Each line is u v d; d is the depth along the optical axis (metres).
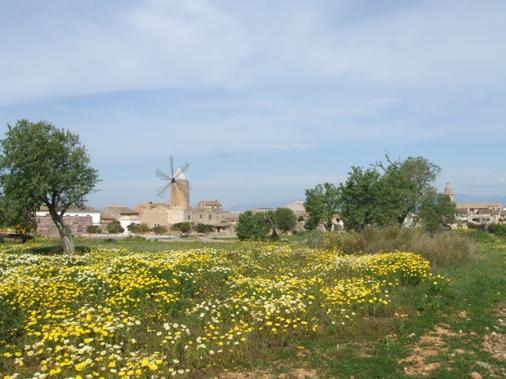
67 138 30.88
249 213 55.22
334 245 26.62
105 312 9.86
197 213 116.94
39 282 12.72
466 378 7.97
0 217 29.30
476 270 20.70
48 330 8.77
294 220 84.25
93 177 31.45
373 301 11.88
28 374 7.57
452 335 10.52
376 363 8.61
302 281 13.34
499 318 12.11
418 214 53.38
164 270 13.97
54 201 30.67
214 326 9.90
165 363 7.85
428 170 56.72
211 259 19.20
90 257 21.44
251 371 8.24
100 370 7.46
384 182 40.41
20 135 29.22
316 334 10.08
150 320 10.37
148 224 113.75
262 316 10.12
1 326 8.98
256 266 18.39
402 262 16.78
